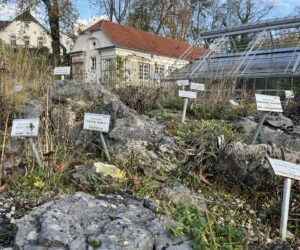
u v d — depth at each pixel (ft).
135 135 9.91
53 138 9.60
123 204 6.40
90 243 4.90
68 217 5.44
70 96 13.06
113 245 4.91
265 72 29.01
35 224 5.32
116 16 81.10
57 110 11.23
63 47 63.67
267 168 7.85
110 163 8.59
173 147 9.75
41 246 4.85
